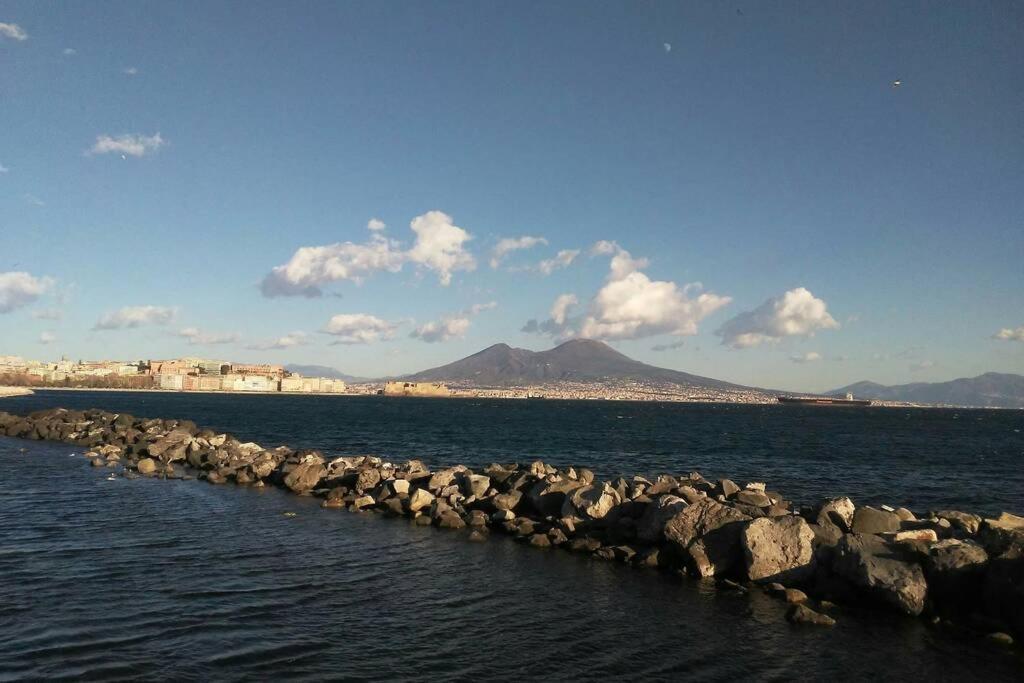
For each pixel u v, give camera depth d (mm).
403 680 12602
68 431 64125
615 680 12977
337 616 15992
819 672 13664
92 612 15555
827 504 22047
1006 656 14602
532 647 14484
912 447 82375
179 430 61438
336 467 36781
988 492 41688
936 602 17234
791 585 18797
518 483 29172
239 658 13297
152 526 25109
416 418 140375
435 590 18312
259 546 22516
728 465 55750
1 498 30172
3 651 13203
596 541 22859
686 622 16250
